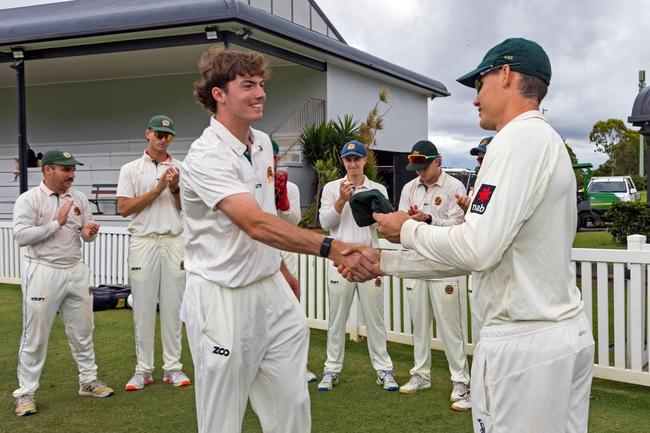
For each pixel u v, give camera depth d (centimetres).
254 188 260
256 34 1395
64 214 433
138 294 490
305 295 679
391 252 237
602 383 485
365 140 1669
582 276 478
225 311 253
